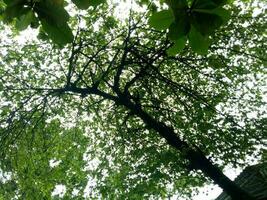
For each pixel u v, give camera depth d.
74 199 16.62
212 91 16.20
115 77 13.52
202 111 14.95
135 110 14.20
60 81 15.52
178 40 1.58
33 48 14.84
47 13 1.45
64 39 1.49
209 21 1.42
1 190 13.39
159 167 15.52
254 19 14.34
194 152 13.64
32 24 1.52
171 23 1.46
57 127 16.06
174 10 1.42
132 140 16.56
